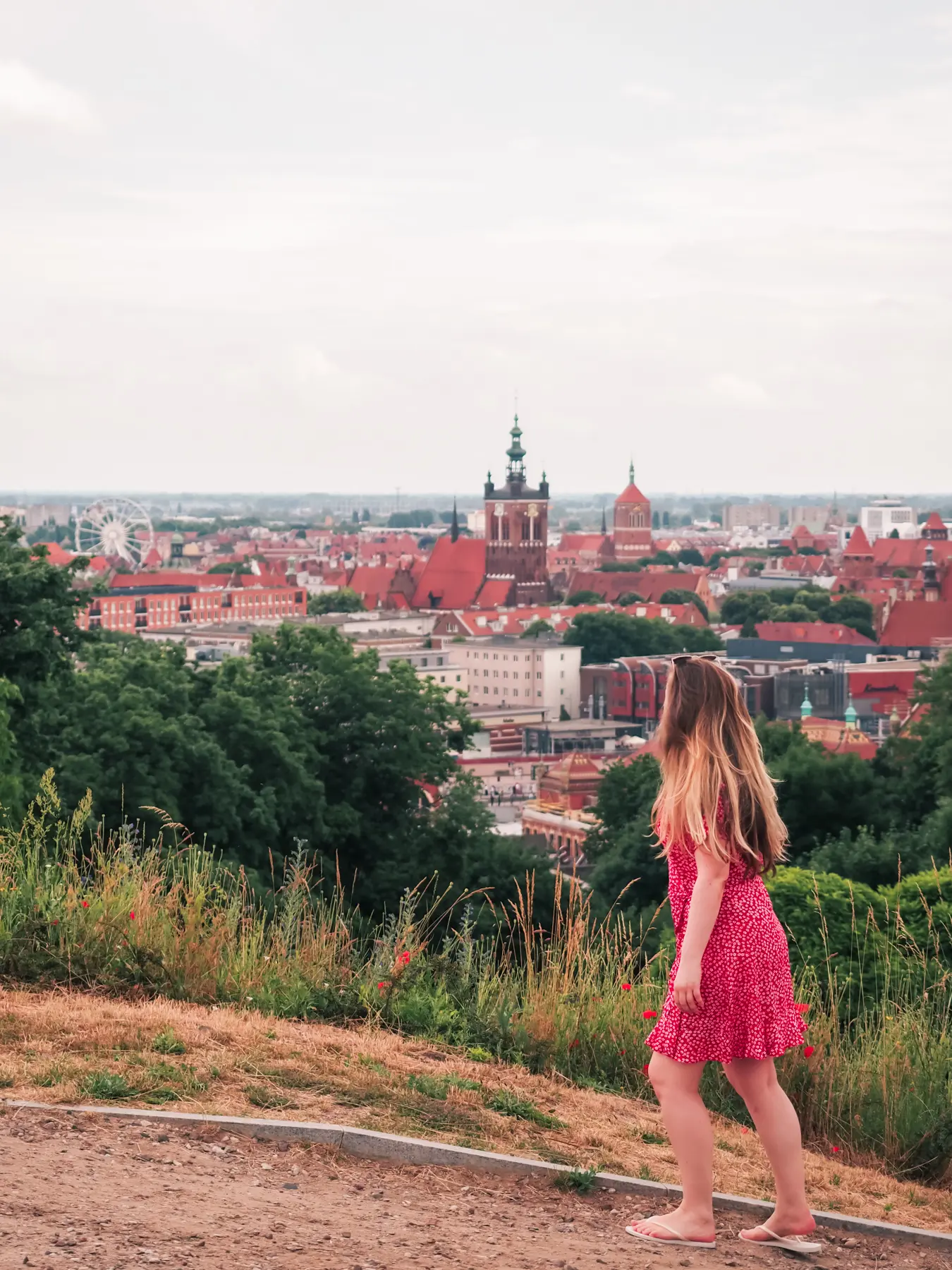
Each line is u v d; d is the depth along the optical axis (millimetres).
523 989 11180
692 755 6379
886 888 23422
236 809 44406
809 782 56938
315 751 52156
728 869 6367
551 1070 9977
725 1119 10070
